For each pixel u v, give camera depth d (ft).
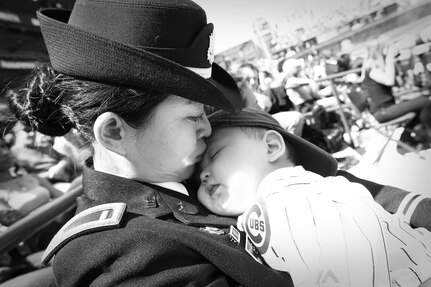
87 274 1.81
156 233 1.82
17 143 4.36
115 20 1.85
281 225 2.12
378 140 3.90
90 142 2.11
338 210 2.18
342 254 2.08
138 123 1.94
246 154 2.43
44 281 3.24
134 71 1.76
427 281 2.15
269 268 1.99
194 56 1.94
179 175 2.24
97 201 2.10
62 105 2.00
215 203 2.36
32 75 2.23
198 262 1.87
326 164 2.83
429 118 3.69
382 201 2.77
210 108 2.71
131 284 1.72
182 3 1.90
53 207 3.26
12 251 4.08
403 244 2.33
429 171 3.63
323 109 4.11
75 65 1.85
